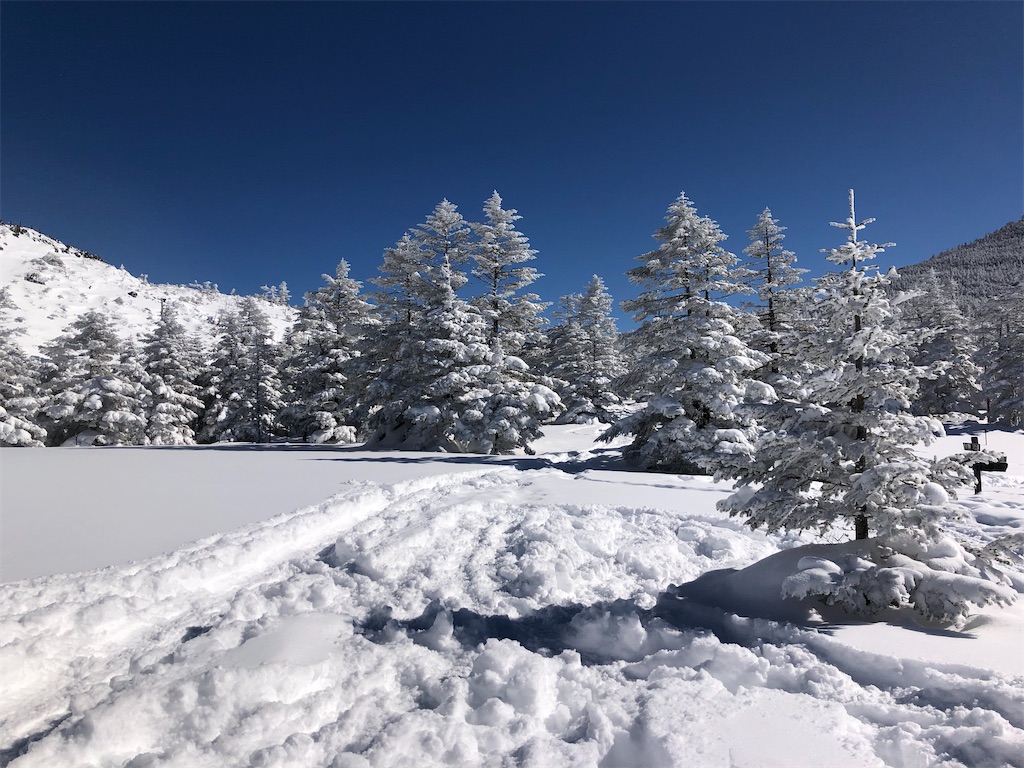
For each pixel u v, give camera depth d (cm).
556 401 2583
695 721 338
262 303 15175
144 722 330
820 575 475
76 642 433
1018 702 331
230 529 783
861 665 409
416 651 464
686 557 748
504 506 1018
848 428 582
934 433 515
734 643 469
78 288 13075
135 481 1255
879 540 540
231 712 349
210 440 4294
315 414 3262
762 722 337
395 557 690
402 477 1366
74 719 330
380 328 2911
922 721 333
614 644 497
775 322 2358
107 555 647
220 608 538
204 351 4934
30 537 729
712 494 1145
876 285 584
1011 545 488
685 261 1869
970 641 428
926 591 461
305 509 919
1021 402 3500
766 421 636
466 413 2458
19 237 15475
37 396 3828
